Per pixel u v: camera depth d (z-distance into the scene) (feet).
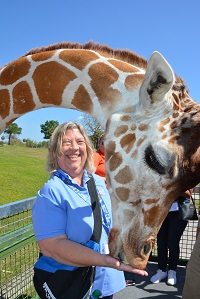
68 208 7.54
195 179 7.17
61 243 7.16
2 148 107.65
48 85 9.14
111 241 7.75
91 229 7.70
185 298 8.93
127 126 7.76
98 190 8.46
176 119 7.26
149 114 7.48
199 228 9.17
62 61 8.98
